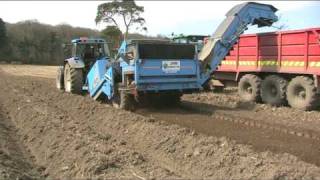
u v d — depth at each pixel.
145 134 10.33
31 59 68.62
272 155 8.53
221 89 19.98
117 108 13.72
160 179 7.17
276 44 15.62
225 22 15.41
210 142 8.91
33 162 8.95
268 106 15.17
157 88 13.22
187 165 8.15
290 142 9.97
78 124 11.61
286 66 15.22
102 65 15.11
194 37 21.59
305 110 14.28
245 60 17.30
